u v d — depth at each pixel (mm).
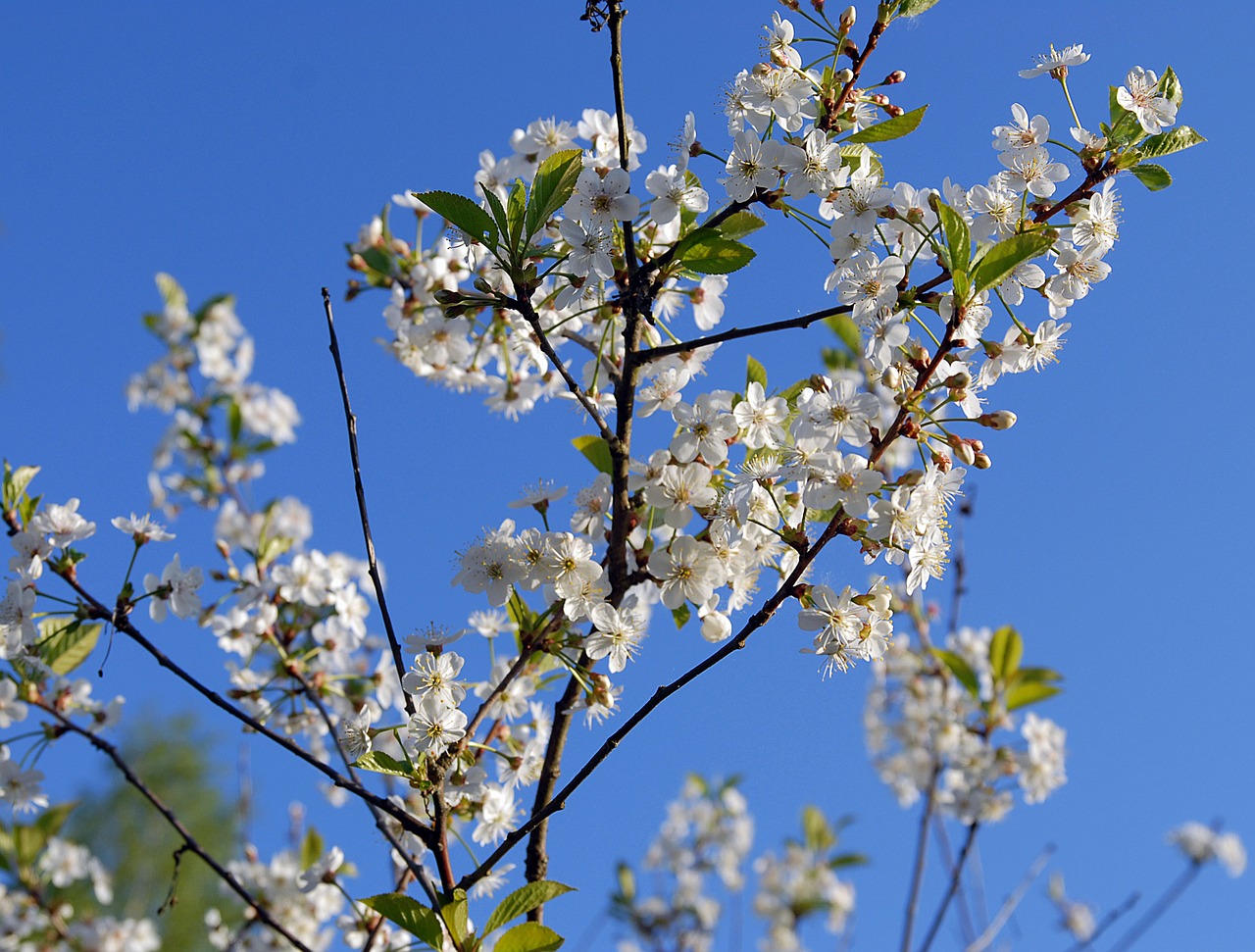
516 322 1641
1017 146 1514
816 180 1510
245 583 1754
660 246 1557
